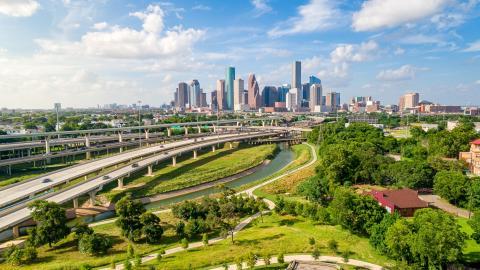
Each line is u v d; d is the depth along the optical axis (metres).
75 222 128.75
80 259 89.12
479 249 84.19
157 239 99.69
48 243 98.75
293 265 80.19
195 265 82.81
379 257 83.69
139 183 175.50
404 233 78.00
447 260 72.06
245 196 145.25
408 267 72.38
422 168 140.50
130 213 100.56
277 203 119.56
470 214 112.31
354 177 153.12
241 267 78.81
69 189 141.50
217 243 97.06
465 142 188.88
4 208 122.81
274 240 95.75
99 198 151.50
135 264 81.12
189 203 118.88
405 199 114.44
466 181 120.75
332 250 87.94
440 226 74.31
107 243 93.94
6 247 99.94
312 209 110.62
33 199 129.62
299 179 170.50
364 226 94.50
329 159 158.38
